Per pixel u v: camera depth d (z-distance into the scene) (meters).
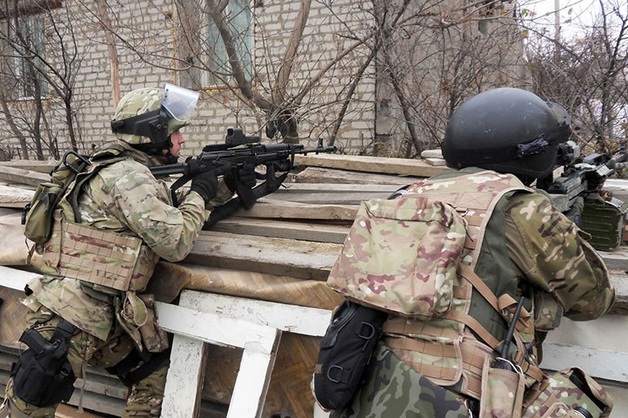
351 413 1.51
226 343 2.25
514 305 1.49
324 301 2.18
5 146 9.73
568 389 1.47
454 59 5.79
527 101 1.67
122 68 8.55
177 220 2.16
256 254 2.31
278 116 5.11
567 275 1.51
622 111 5.21
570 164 2.05
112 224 2.16
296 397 2.26
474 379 1.38
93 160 2.23
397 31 5.54
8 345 2.80
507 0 5.36
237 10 7.11
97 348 2.20
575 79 5.46
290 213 2.53
